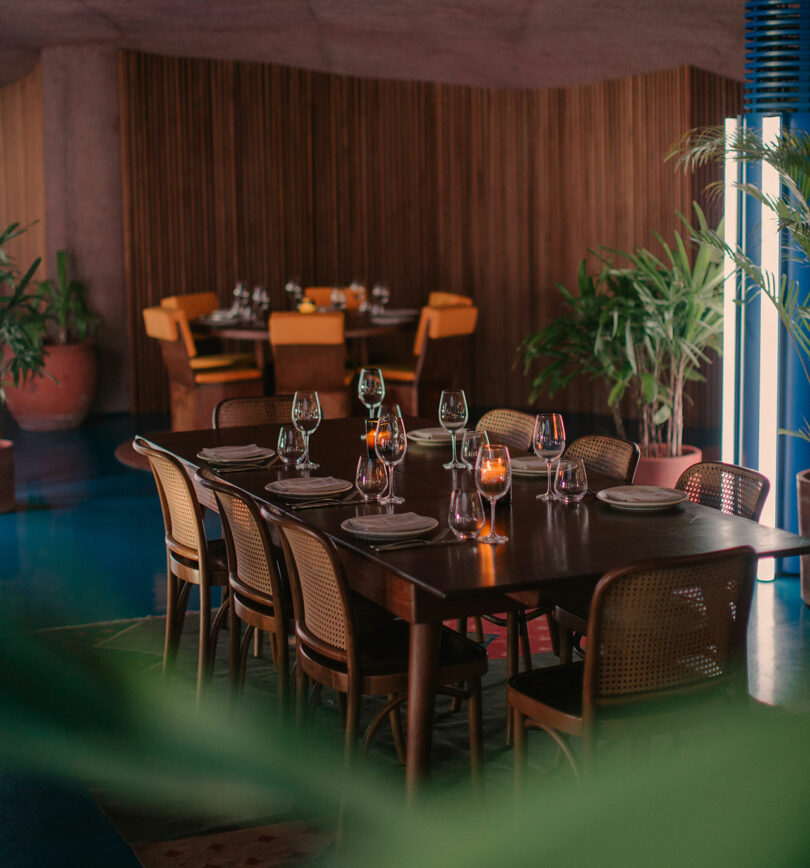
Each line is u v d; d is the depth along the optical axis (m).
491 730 3.72
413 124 10.52
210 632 3.87
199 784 3.35
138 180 9.98
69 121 9.81
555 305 10.28
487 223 10.50
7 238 7.51
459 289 10.68
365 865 2.87
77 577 5.38
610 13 7.82
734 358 5.25
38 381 9.24
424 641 2.77
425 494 3.58
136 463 8.06
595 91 9.72
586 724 2.62
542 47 8.91
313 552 2.99
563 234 10.14
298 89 10.28
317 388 8.21
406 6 8.05
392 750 3.57
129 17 8.67
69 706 3.92
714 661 2.75
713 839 2.97
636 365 6.32
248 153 10.23
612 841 2.96
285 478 3.83
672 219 9.30
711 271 6.15
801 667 4.20
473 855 2.89
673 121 9.15
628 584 2.58
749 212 5.11
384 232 10.66
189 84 10.02
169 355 8.48
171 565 4.02
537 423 3.40
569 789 3.27
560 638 3.70
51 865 2.91
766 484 3.39
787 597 5.02
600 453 4.09
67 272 9.93
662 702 2.69
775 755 3.48
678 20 7.71
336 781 3.36
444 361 8.56
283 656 3.53
